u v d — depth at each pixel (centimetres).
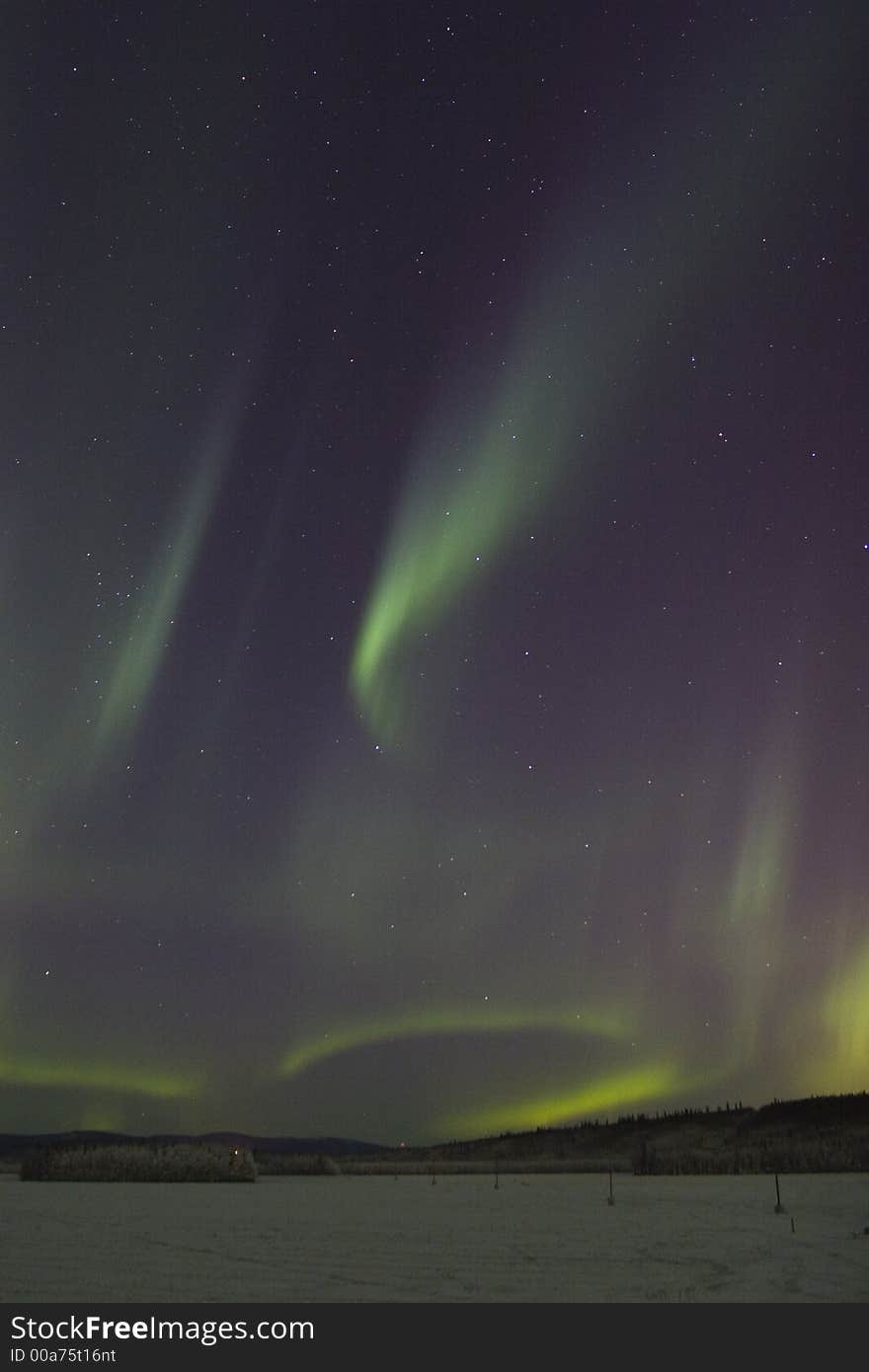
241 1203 3142
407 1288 1452
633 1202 3064
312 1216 2628
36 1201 3244
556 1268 1622
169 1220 2519
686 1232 2156
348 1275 1566
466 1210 2808
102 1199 3347
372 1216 2622
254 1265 1677
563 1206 2944
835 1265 1642
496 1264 1672
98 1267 1662
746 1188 3788
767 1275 1544
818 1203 2969
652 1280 1505
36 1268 1653
